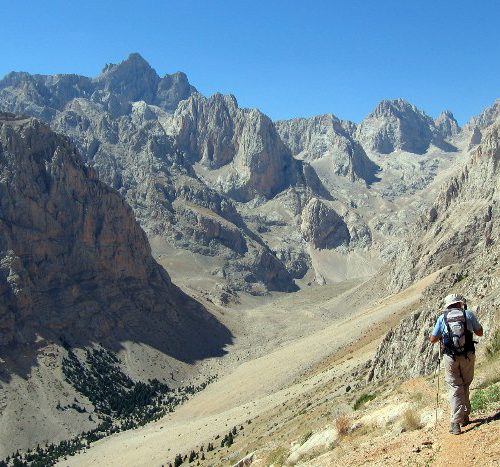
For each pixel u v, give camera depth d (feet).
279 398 328.49
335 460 56.65
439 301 207.10
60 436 485.15
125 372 640.99
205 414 428.56
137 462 327.67
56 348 617.62
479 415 46.68
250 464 111.96
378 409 73.26
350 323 542.57
